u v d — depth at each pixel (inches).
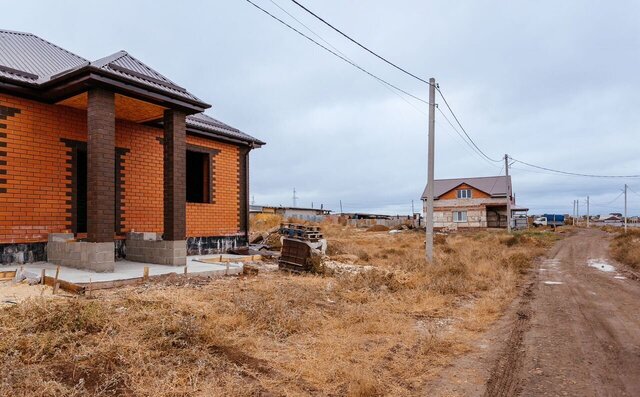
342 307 293.7
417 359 206.5
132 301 241.6
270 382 167.0
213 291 295.6
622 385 178.5
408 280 423.8
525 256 747.4
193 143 524.7
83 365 158.9
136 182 459.5
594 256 860.6
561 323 290.7
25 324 186.4
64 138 392.2
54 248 368.2
